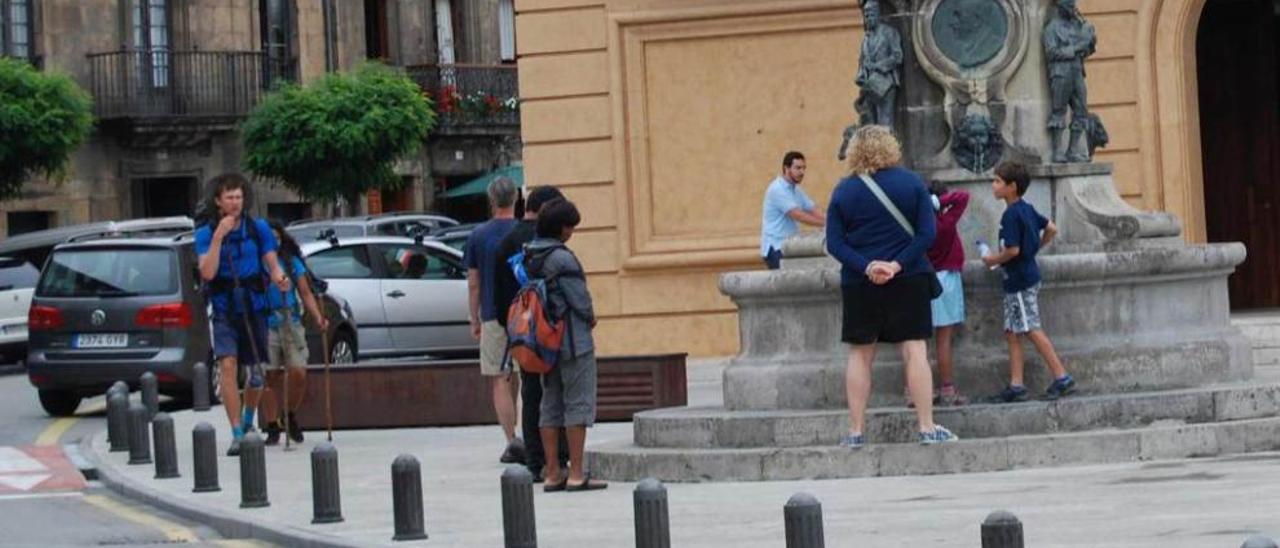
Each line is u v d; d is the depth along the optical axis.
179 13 69.81
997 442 18.80
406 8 78.25
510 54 82.25
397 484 17.06
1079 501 16.56
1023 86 21.23
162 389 33.69
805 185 35.44
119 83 68.38
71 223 67.94
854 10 35.12
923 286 18.78
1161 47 33.81
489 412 27.06
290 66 73.31
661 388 25.75
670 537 15.49
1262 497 16.14
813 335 20.33
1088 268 20.03
